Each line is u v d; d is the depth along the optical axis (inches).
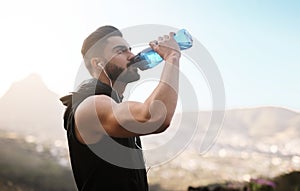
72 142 46.5
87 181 45.2
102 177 44.9
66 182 166.1
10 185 159.9
